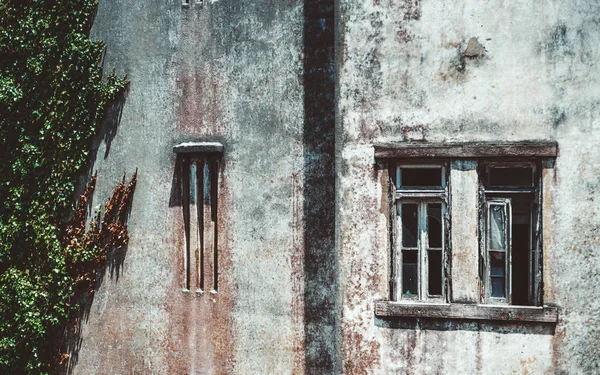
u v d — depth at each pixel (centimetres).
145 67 895
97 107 905
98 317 912
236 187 862
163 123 889
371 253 746
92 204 913
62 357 921
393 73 736
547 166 707
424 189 741
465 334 722
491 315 713
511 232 729
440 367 728
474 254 726
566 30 698
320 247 835
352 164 750
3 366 912
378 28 739
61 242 914
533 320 704
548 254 707
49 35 912
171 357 884
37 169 916
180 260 881
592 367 698
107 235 908
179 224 881
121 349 903
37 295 907
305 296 840
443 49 723
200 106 876
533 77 705
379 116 741
